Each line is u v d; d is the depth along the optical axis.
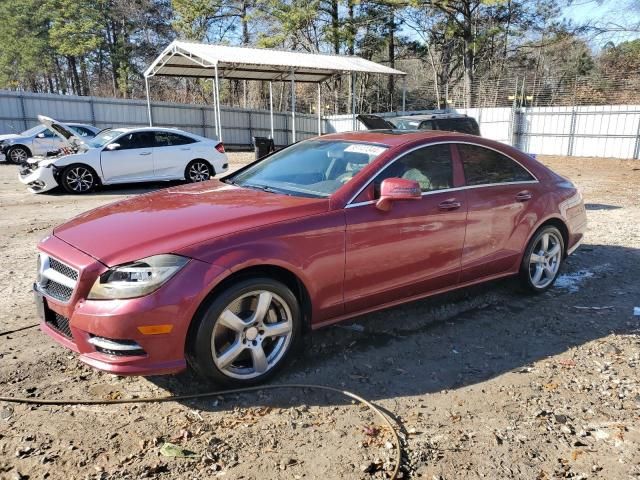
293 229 3.49
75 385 3.48
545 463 2.81
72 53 44.94
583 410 3.32
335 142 4.62
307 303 3.68
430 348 4.14
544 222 5.15
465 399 3.42
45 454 2.77
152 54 50.75
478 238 4.57
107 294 3.02
